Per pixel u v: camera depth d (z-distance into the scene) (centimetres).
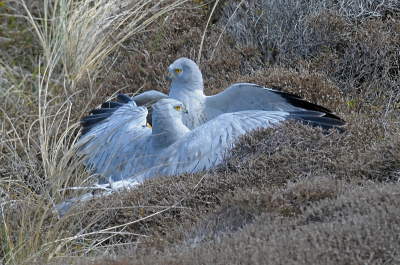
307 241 655
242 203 805
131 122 1105
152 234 857
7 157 1155
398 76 1251
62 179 970
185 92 1145
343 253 620
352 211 707
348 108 1159
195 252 677
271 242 656
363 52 1277
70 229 880
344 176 884
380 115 1138
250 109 1112
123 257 706
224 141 965
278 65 1344
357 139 1012
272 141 954
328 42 1335
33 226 852
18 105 1373
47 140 1144
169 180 931
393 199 712
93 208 909
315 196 793
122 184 983
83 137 1188
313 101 1176
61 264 778
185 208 875
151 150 1027
